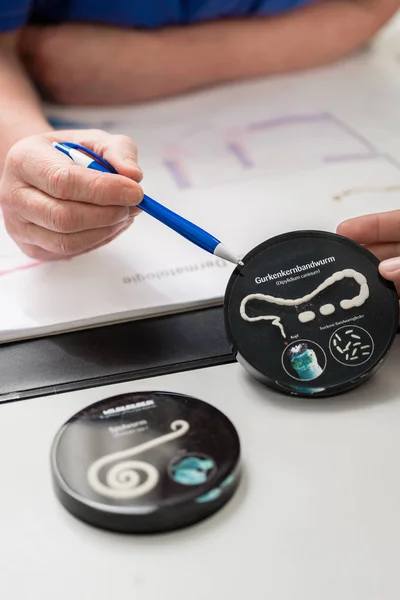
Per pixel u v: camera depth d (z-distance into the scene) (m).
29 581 0.34
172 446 0.39
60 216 0.52
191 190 0.71
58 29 0.90
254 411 0.45
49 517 0.37
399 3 1.06
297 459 0.41
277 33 0.97
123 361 0.50
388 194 0.69
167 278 0.57
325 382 0.45
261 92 0.94
